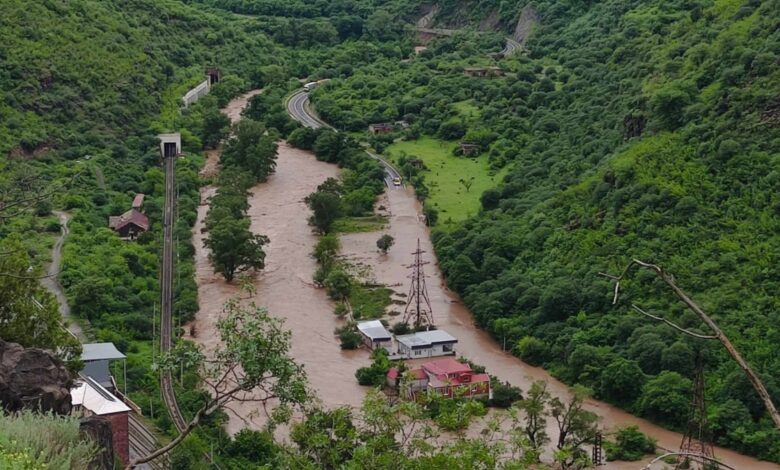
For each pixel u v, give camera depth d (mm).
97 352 92938
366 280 132375
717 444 93188
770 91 126250
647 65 164375
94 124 173125
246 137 178875
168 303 119688
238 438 83312
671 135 133375
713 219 118312
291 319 120125
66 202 141250
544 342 112312
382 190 168625
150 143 177000
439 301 128500
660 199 123750
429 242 147000
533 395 90125
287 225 153500
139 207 148000
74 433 34625
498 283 125625
